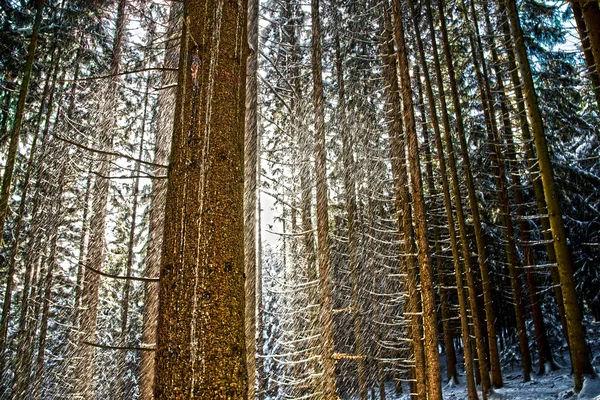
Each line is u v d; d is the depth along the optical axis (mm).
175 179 2051
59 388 10859
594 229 12070
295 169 11266
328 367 7254
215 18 2359
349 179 11188
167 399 1664
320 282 7539
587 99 11883
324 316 7414
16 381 9203
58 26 8430
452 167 9711
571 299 7539
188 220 1932
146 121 12242
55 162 9539
